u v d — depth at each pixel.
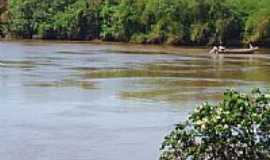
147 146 23.92
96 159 21.94
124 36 118.62
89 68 58.84
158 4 114.69
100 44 110.81
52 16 126.00
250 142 11.21
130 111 32.12
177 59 74.44
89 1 123.31
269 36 107.50
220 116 11.17
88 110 32.25
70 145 23.83
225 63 69.38
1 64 62.19
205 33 110.19
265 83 47.53
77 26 123.44
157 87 43.53
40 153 22.61
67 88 41.94
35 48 94.25
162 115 30.97
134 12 117.38
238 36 110.19
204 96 38.75
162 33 113.50
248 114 11.25
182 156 11.48
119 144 24.19
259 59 78.00
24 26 126.00
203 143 11.27
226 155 11.21
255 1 110.94
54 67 59.38
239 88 43.62
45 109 32.41
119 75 52.12
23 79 47.44
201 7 110.50
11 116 30.03
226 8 110.12
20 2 126.12
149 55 81.50
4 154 22.33
